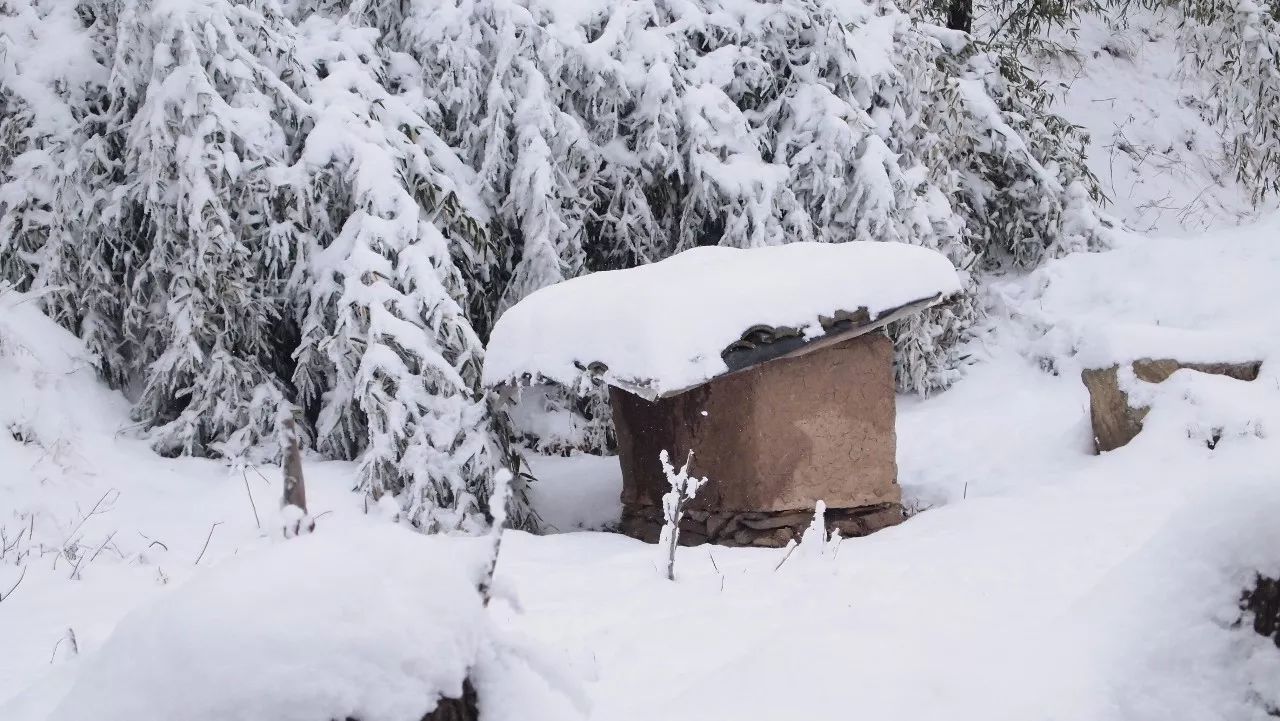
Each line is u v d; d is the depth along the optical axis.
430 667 1.58
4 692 3.69
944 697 3.00
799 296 5.85
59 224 8.27
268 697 1.47
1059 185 11.36
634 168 9.58
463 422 7.34
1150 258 10.09
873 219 9.71
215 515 6.77
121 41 8.31
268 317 8.47
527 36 9.05
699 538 6.21
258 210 8.29
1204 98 16.59
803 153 9.79
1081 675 2.52
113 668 1.54
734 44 10.13
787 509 6.03
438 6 9.16
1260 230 9.95
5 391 7.21
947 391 9.99
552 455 9.18
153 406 8.04
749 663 3.57
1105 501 5.99
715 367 5.52
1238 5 13.70
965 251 10.38
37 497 6.54
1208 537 2.46
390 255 7.89
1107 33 17.45
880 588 4.56
